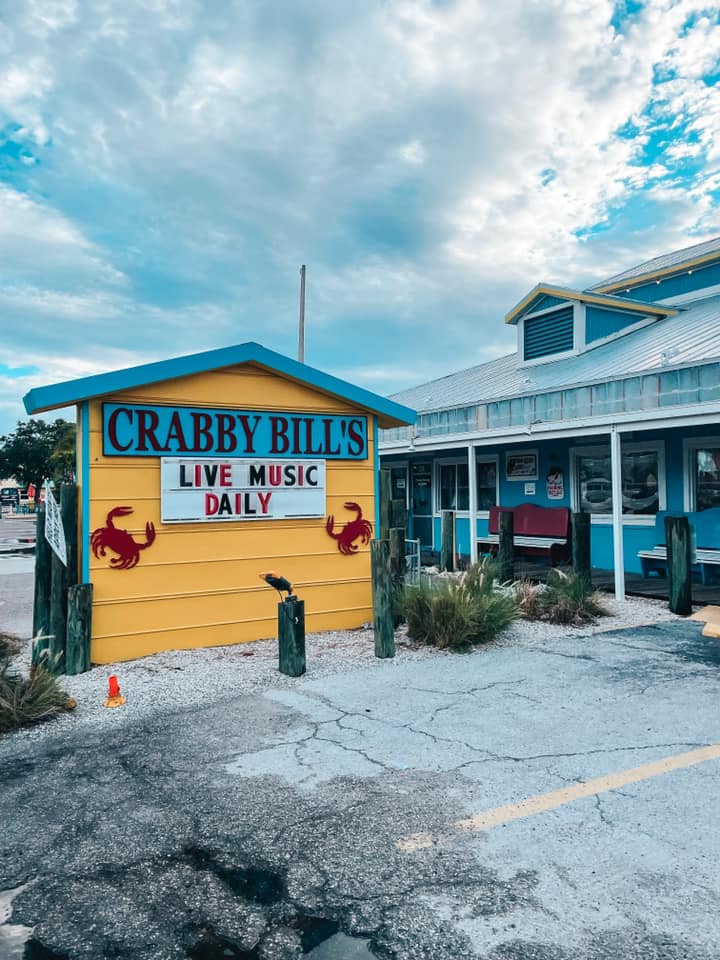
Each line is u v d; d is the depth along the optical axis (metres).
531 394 11.64
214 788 3.94
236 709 5.34
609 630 8.12
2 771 4.24
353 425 8.39
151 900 2.89
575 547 9.60
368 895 2.89
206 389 7.38
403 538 8.71
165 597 7.12
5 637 7.69
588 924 2.66
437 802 3.72
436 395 18.17
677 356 10.83
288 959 2.52
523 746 4.50
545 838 3.31
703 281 16.88
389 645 6.85
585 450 13.56
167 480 7.11
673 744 4.50
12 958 2.55
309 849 3.26
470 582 8.24
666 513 12.01
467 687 5.85
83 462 6.76
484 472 16.06
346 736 4.74
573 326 15.45
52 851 3.29
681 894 2.83
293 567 7.90
